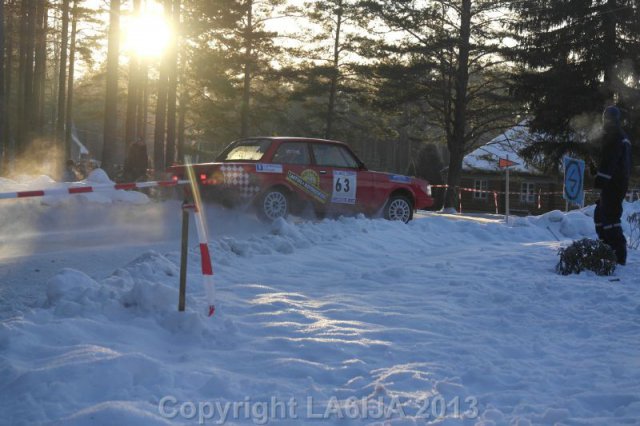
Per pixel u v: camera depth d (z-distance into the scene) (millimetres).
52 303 6035
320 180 14164
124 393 3900
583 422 3820
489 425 3678
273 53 44375
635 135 34906
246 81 45125
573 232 14688
